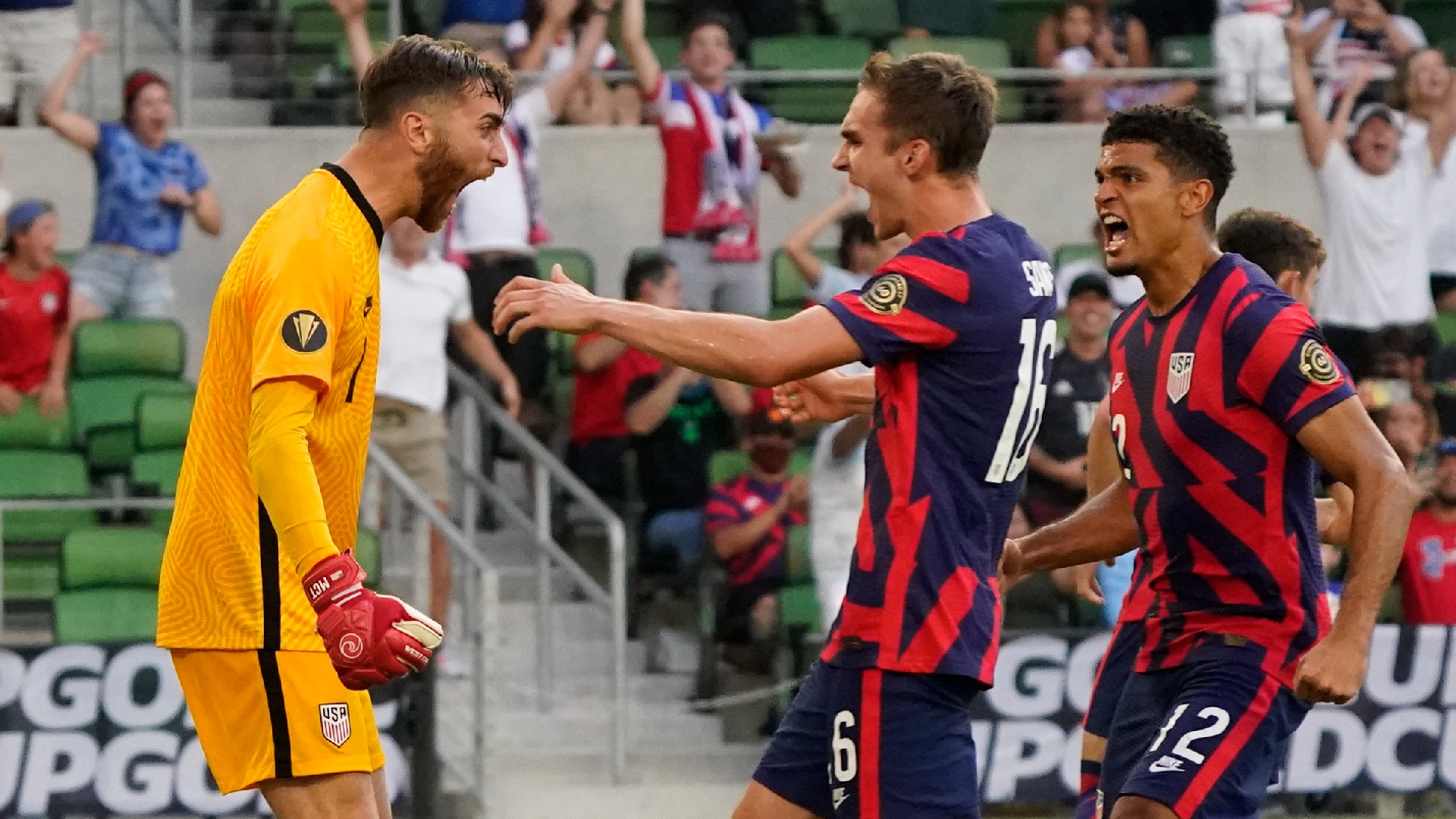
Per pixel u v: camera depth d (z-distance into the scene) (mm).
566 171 37750
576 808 26453
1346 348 33250
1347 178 33062
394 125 12211
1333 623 12977
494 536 32438
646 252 33062
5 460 29703
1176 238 13672
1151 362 13828
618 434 30516
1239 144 38312
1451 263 36000
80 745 23844
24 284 30094
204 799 24094
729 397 29281
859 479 26391
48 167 36750
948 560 12383
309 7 38812
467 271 30984
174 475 29500
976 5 39562
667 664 30375
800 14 39438
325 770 12438
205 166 36938
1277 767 13719
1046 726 25938
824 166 37562
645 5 39219
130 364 31359
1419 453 28109
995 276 12297
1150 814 13125
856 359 12172
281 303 11609
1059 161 38625
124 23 37594
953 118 12469
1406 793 26203
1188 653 13727
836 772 12711
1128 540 15039
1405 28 39125
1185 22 40312
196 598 12367
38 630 29062
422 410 28000
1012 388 12430
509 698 29000
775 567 27891
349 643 11164
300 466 11406
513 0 36125
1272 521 13383
